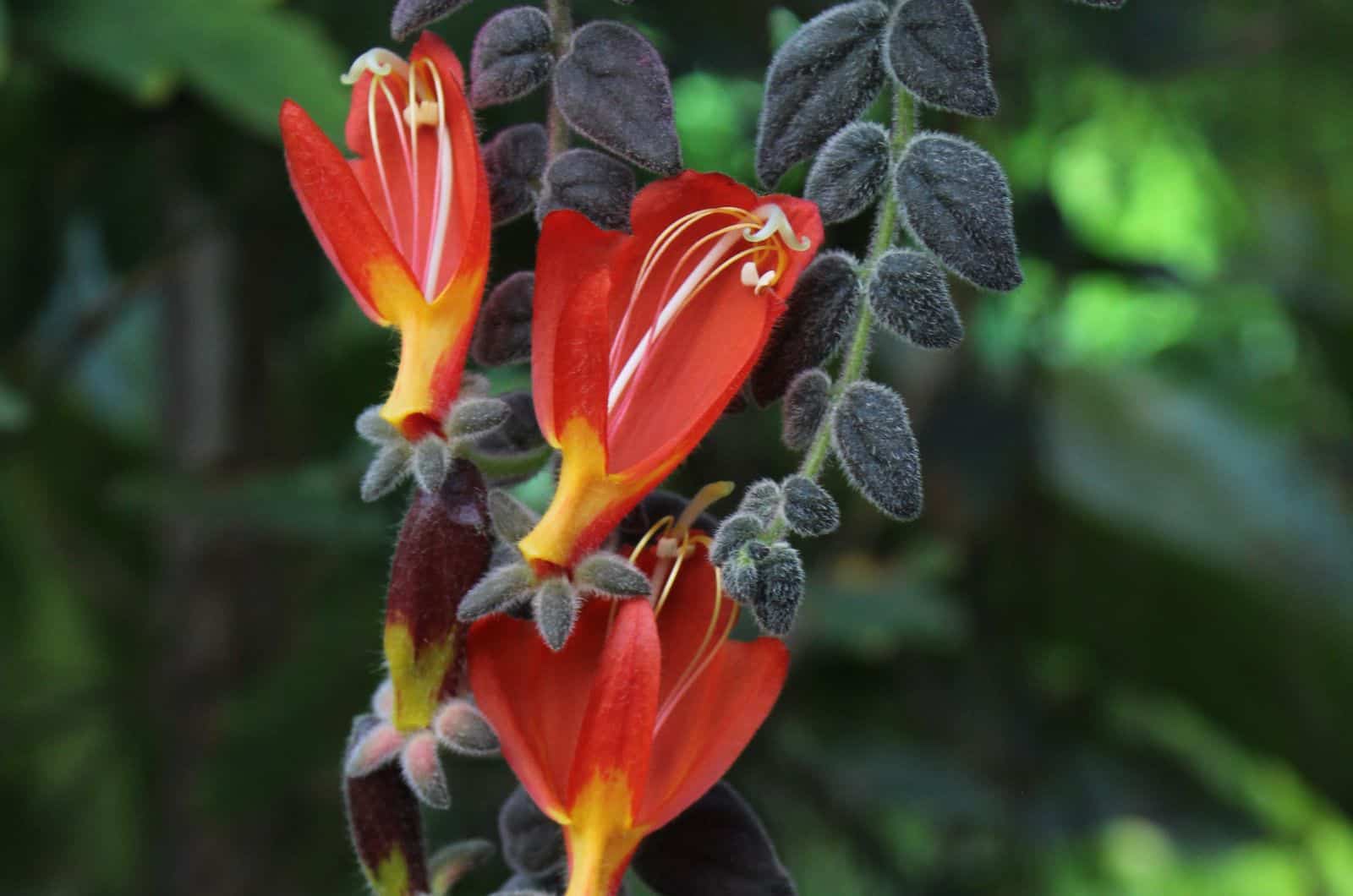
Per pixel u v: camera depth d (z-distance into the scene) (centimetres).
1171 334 209
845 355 68
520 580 65
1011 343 149
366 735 66
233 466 155
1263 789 222
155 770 159
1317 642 215
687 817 68
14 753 164
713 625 67
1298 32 143
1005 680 162
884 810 152
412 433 66
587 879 65
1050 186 139
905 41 68
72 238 141
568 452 65
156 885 159
